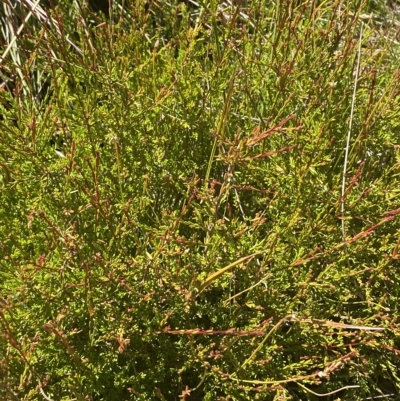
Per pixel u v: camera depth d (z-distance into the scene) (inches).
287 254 62.0
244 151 63.9
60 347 56.3
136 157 65.4
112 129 64.3
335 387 63.6
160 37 86.0
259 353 59.3
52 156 64.5
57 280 56.7
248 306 58.8
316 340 60.3
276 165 65.1
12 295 55.3
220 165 69.7
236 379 54.6
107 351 58.9
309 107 65.5
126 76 63.9
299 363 57.5
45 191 61.2
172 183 64.4
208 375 60.1
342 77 71.2
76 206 61.3
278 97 64.3
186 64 67.1
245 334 51.5
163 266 61.4
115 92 65.2
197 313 60.2
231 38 68.5
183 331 53.2
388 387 68.8
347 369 64.1
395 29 101.7
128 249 64.0
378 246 66.5
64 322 58.1
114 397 58.3
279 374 58.9
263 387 54.4
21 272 53.0
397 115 68.4
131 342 58.7
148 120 65.4
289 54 71.6
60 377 57.1
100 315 57.9
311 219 60.6
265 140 65.2
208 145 69.0
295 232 66.7
